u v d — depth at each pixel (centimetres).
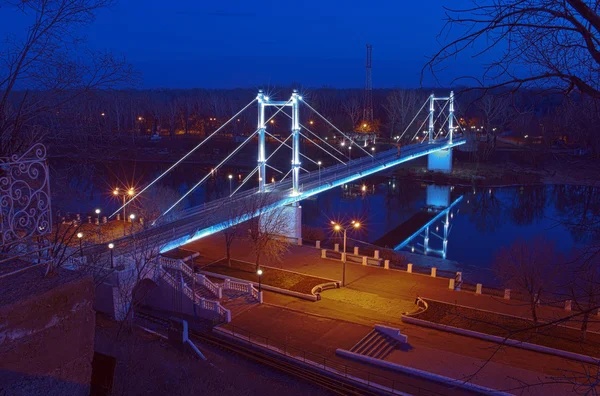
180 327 1981
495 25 455
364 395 1808
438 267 3944
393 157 6812
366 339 2238
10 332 477
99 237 2908
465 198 6531
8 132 1033
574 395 1709
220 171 8375
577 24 440
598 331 2228
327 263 3388
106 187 4538
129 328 2111
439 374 1933
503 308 2559
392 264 3659
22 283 521
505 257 2845
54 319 514
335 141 9981
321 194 7019
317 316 2531
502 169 7150
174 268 2958
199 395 1359
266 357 2108
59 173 1336
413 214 5922
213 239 3912
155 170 8056
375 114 12356
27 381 495
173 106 10619
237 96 13912
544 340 2152
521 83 489
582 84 465
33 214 559
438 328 2367
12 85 968
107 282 2367
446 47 471
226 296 2789
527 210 5694
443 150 7844
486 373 1914
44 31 951
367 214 5881
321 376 1941
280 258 3481
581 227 646
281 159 9031
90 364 555
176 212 3872
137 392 1213
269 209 3712
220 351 2173
